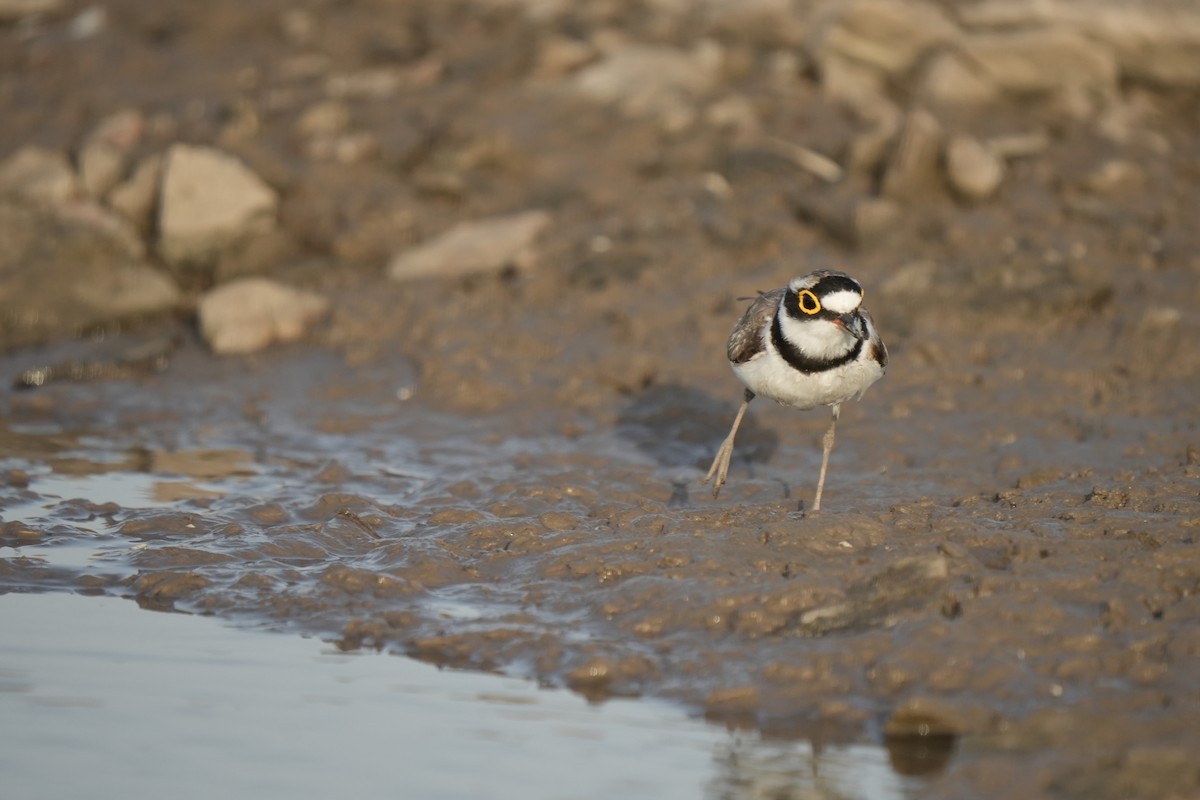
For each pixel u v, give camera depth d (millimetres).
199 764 8461
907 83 20359
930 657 9234
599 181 18719
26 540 11805
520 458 13469
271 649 10062
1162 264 16562
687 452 13586
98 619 10531
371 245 17906
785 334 10852
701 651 9680
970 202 17500
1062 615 9609
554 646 9883
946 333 15266
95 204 18062
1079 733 8414
